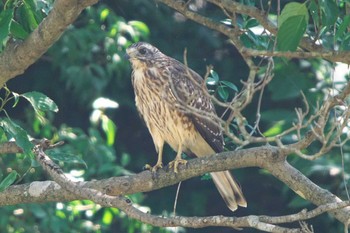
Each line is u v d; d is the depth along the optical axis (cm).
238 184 1119
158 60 1191
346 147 1523
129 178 1001
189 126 1179
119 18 1619
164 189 1816
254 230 1830
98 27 1648
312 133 887
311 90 1443
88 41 1631
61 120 1778
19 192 1002
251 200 1833
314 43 952
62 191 988
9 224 1582
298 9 866
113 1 1733
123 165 1675
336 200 955
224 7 989
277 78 1434
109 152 1586
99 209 1653
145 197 1800
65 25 934
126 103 1770
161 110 1183
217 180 1122
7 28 918
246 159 975
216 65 1756
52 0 1028
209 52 1761
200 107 1181
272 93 1515
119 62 1611
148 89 1184
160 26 1745
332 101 869
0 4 1130
